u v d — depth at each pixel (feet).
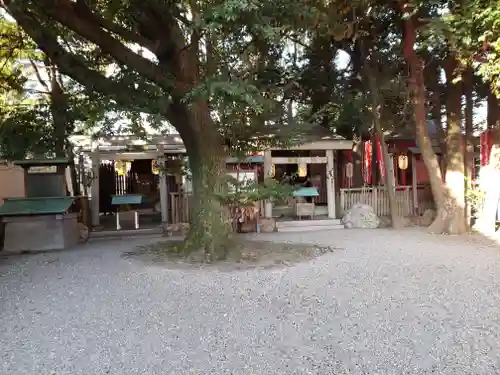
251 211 38.14
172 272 23.31
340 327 14.83
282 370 11.71
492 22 24.39
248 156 34.30
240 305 17.29
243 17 19.44
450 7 31.04
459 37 27.68
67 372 11.77
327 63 48.24
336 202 48.49
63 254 30.42
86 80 24.58
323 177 57.11
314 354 12.69
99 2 28.12
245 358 12.45
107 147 43.78
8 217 32.55
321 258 26.84
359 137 52.60
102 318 15.98
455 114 40.27
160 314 16.30
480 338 13.67
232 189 28.35
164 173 39.45
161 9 23.47
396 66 44.83
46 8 22.54
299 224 44.11
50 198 33.88
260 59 32.45
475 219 42.42
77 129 40.40
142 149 43.37
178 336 14.11
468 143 43.57
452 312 16.20
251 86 20.75
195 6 22.22
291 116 46.98
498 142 38.70
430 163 40.52
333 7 33.27
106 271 24.04
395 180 50.31
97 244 35.83
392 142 51.65
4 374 11.68
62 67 24.85
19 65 41.52
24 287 20.86
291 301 17.74
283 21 22.88
